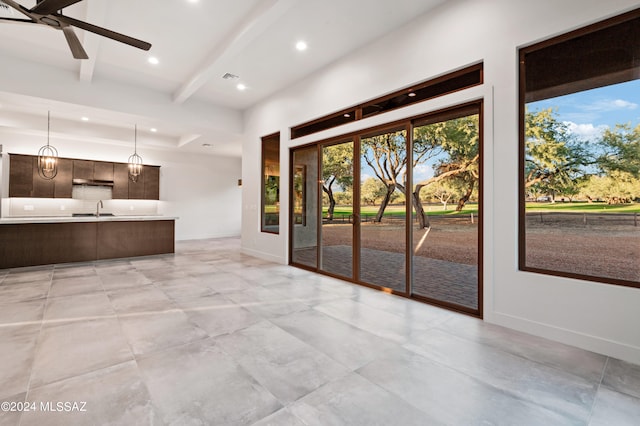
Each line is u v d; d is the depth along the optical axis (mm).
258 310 3314
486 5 2982
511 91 2812
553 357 2301
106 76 5414
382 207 4137
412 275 3801
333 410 1701
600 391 1882
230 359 2258
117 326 2846
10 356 2264
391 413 1681
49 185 7586
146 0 3363
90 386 1900
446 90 3383
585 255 2498
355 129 4379
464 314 3211
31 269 5305
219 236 10688
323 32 3916
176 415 1645
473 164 3320
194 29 3924
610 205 2406
